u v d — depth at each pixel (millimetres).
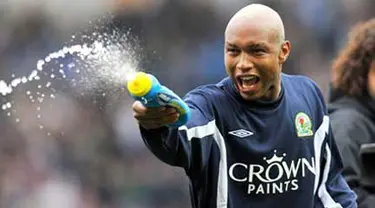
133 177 33688
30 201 32562
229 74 11438
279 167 11766
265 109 11734
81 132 33438
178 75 36375
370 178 13727
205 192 11656
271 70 11344
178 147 10781
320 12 40281
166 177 33594
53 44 37125
